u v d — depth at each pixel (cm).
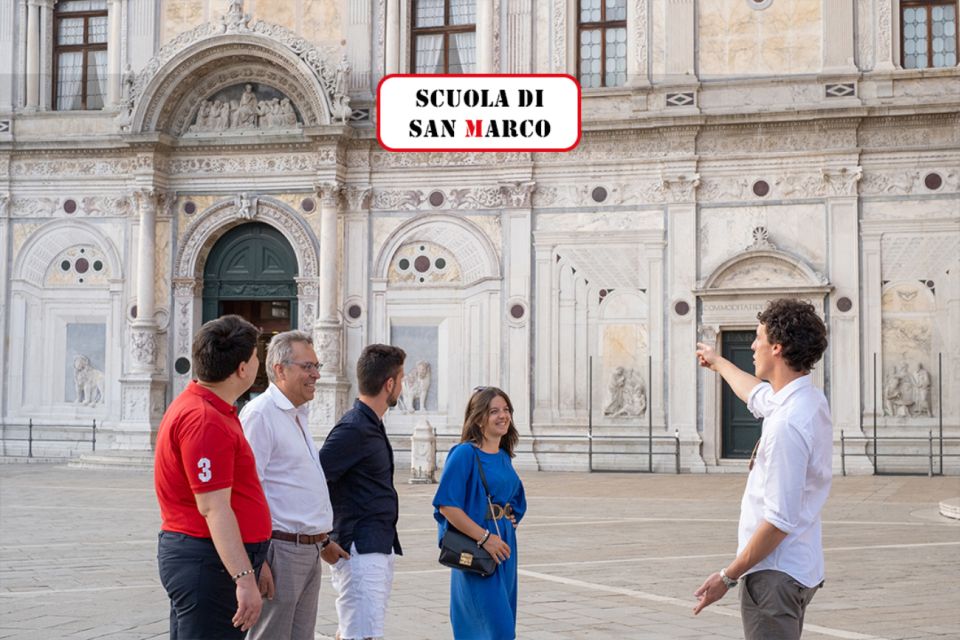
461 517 701
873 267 2800
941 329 2764
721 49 2927
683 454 2873
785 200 2856
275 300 3216
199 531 583
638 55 2969
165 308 3189
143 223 3155
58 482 2553
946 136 2778
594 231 2962
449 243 3055
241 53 3111
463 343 3039
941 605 1089
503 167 3017
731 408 2884
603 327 2950
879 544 1532
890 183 2805
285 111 3159
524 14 3044
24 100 3312
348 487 737
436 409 3056
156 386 3144
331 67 3148
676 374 2894
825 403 557
